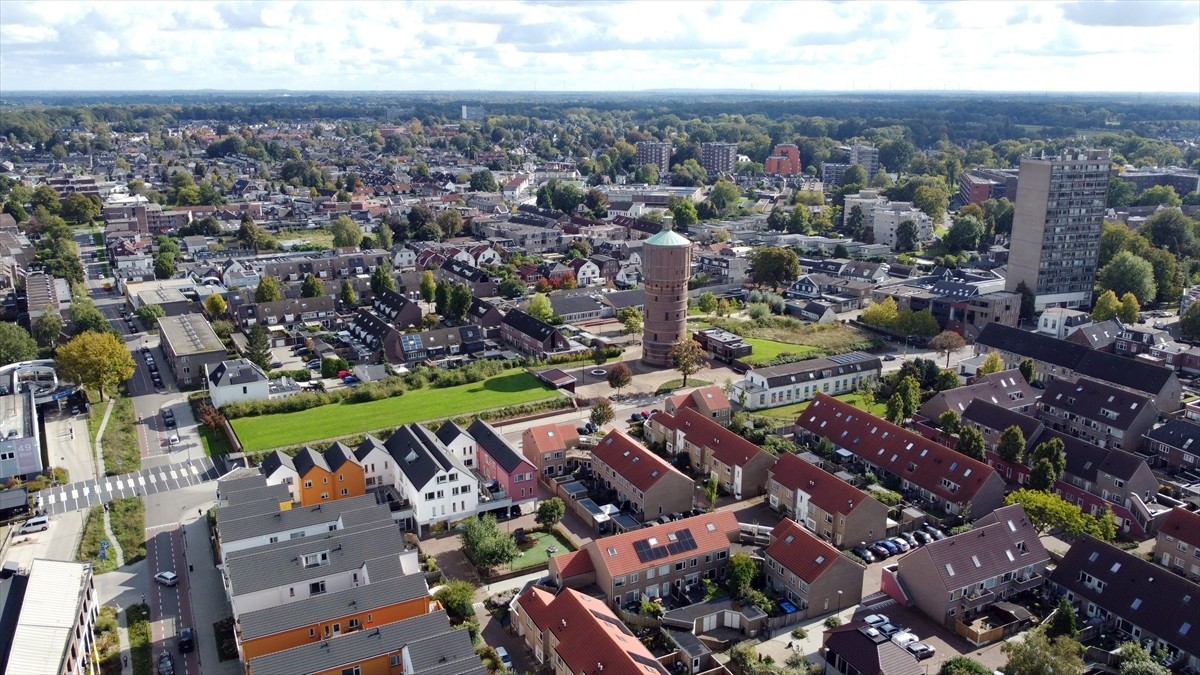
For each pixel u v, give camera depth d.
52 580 90.00
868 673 81.25
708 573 104.69
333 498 123.81
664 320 189.88
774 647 92.31
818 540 100.50
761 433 146.00
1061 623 91.31
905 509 120.31
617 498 126.38
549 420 161.25
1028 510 112.00
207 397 169.38
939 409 151.12
